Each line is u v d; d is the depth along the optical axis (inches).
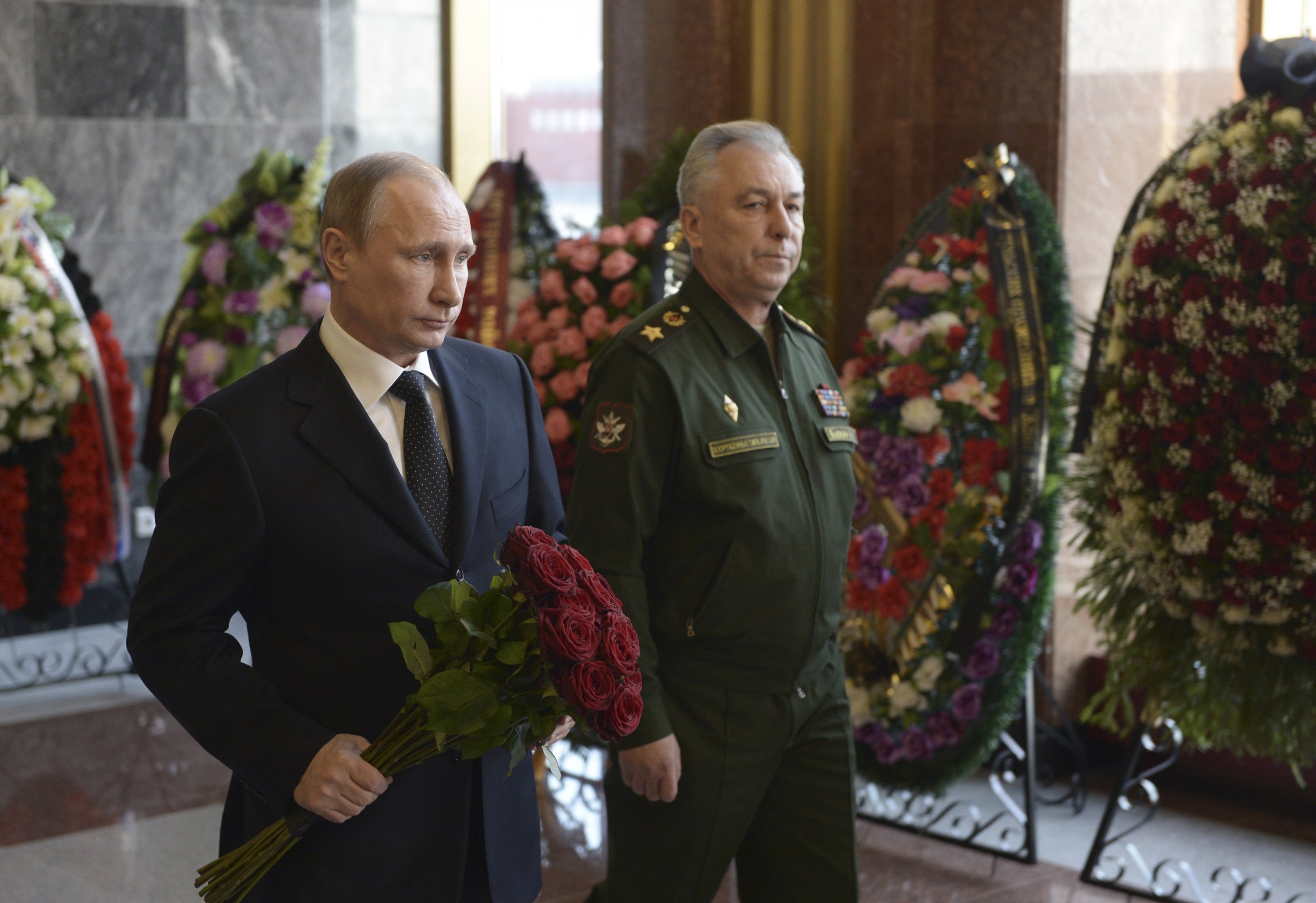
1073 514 133.6
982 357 144.5
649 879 94.8
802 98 185.0
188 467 68.1
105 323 203.9
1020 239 140.6
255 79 252.8
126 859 145.7
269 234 195.2
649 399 92.2
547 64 282.8
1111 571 130.1
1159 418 120.5
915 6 171.3
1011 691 141.4
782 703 95.0
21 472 192.2
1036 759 168.6
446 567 71.1
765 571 92.5
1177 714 123.4
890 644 144.7
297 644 70.2
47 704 203.5
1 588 193.5
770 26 186.1
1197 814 157.1
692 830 93.6
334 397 70.6
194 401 197.6
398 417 72.6
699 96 187.5
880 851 147.8
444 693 63.5
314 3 258.2
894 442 145.7
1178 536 118.3
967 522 141.3
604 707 64.0
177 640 66.8
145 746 184.7
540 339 156.2
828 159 182.5
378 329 69.2
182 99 245.6
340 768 64.7
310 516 68.9
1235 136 117.1
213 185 249.9
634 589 91.0
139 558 244.5
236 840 74.5
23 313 187.8
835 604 97.4
